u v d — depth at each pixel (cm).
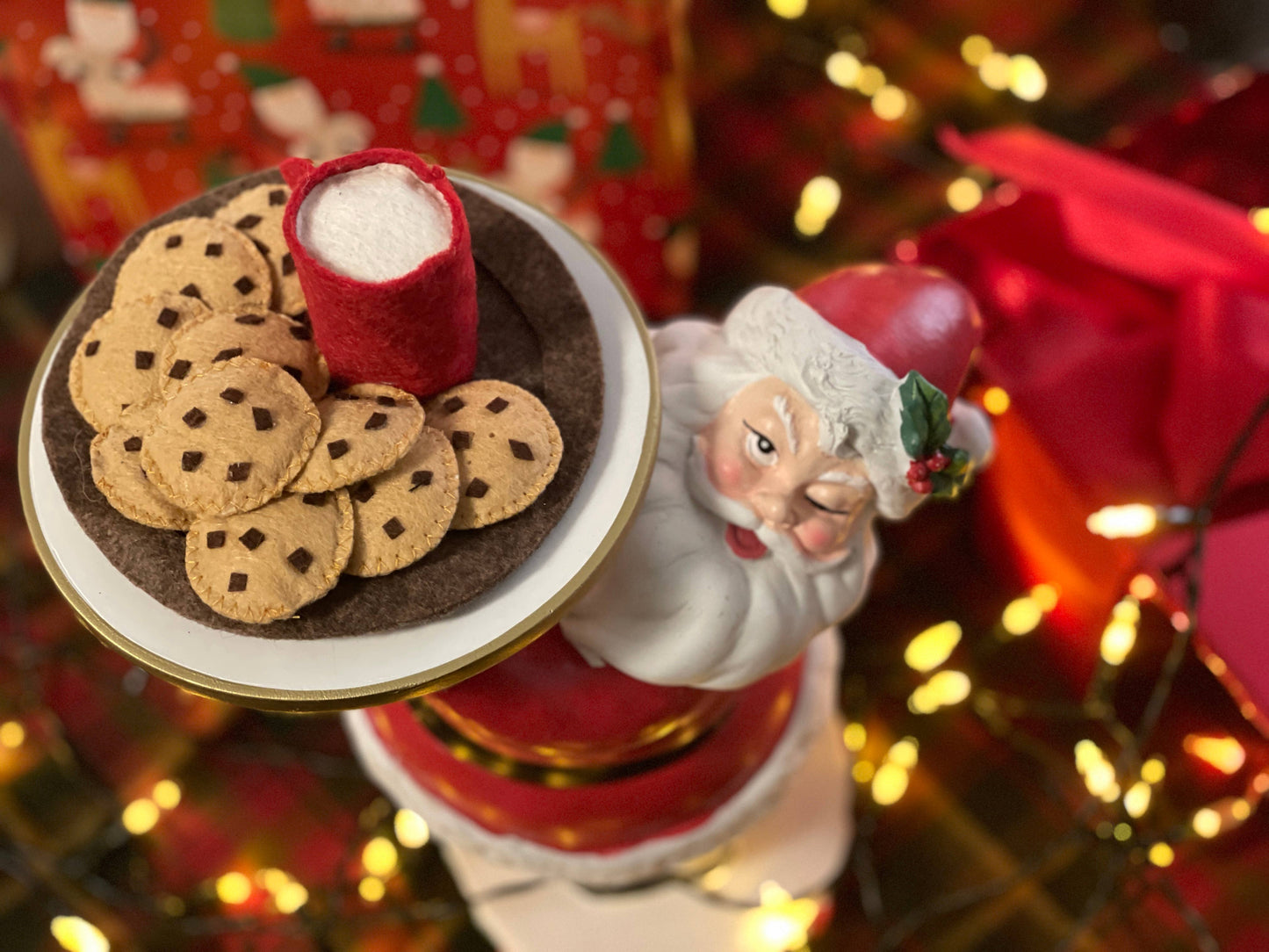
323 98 74
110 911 75
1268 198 76
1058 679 81
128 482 42
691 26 107
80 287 95
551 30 71
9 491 88
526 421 44
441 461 43
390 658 42
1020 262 71
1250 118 73
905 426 44
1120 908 74
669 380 50
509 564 42
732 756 57
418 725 57
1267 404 59
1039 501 70
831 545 49
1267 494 66
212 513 41
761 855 72
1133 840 70
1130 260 67
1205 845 75
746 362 49
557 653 51
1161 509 63
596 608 49
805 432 46
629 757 55
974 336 48
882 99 102
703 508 49
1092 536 67
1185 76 102
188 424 41
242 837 78
